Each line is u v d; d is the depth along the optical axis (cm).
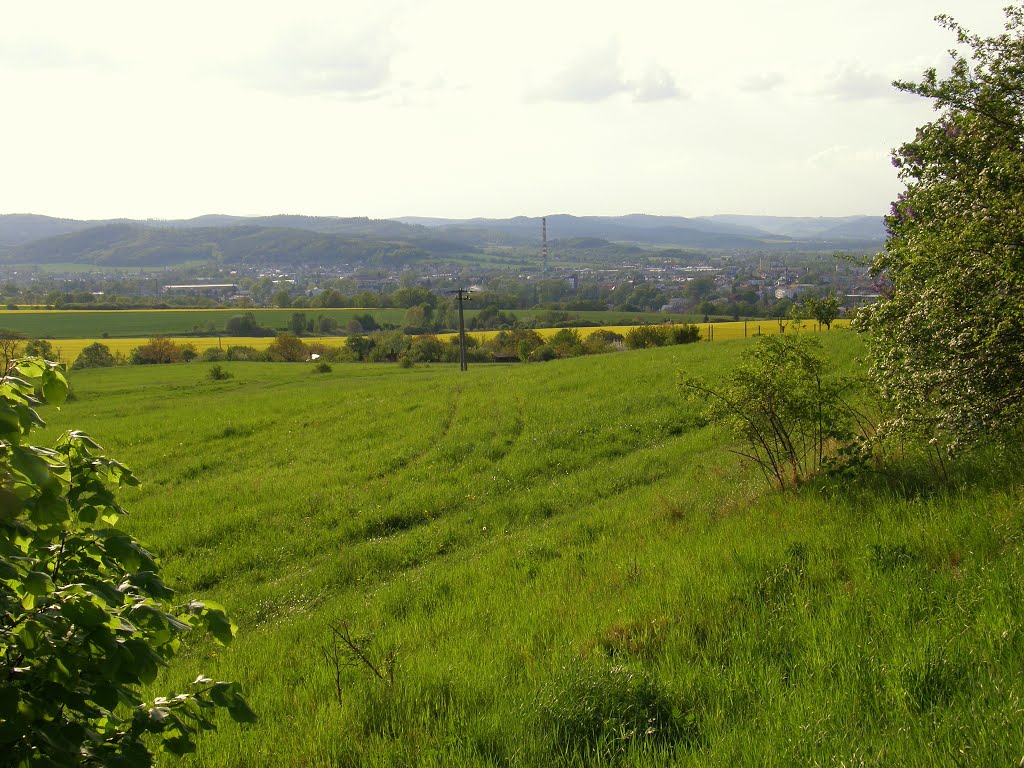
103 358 9700
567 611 858
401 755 534
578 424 2638
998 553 695
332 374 7212
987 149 818
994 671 489
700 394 1296
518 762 492
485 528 1661
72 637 314
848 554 809
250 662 923
